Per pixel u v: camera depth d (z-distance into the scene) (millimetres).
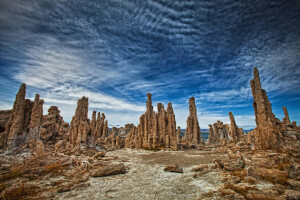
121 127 147500
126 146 76875
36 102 39719
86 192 18906
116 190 19531
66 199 16906
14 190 17672
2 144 33469
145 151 59531
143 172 28281
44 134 52250
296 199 13250
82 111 63844
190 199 16031
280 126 46625
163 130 69875
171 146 62656
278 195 14594
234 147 48812
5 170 25750
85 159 36219
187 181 21953
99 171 26172
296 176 17203
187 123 84125
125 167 32031
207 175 24141
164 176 25219
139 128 76125
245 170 23656
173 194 17672
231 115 68812
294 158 25266
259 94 44625
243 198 14281
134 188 20141
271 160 23234
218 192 17109
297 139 42281
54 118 65812
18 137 35281
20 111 37031
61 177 24578
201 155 45875
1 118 45375
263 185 17484
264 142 41125
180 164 33688
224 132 85438
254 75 47250
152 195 17672
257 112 44938
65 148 51875
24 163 27656
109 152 58500
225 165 26234
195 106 83750
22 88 38719
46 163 28828
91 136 58344
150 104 78375
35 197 17125
